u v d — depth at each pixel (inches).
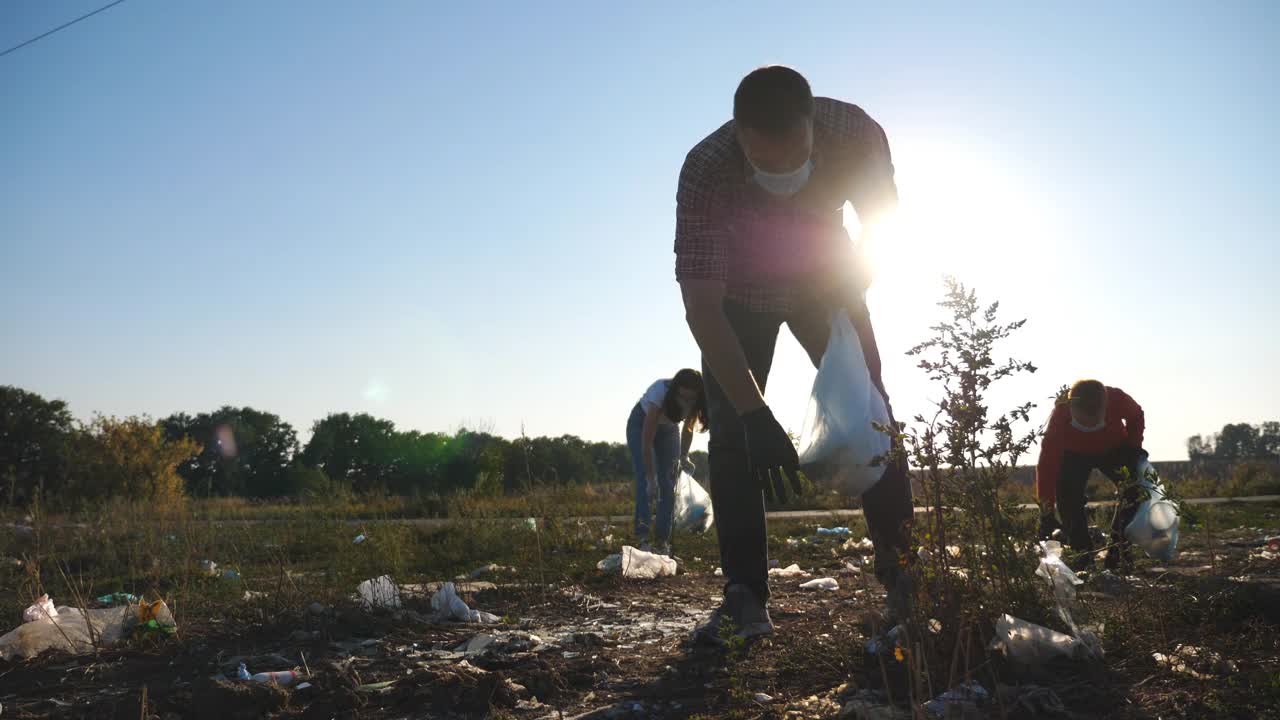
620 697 105.4
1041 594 111.9
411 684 108.7
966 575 108.8
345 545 240.5
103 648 143.9
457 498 452.1
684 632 149.6
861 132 124.5
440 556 268.1
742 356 117.0
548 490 354.6
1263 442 1824.6
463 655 132.9
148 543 271.7
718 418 134.6
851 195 128.9
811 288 130.7
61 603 196.9
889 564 123.7
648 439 263.0
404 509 555.5
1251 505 470.3
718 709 96.9
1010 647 100.8
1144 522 193.0
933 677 98.2
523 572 216.4
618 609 177.5
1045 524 166.6
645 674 116.4
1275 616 117.6
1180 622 120.1
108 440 1018.1
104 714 104.3
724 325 118.8
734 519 133.6
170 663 133.0
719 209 123.3
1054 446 202.8
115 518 333.7
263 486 3880.4
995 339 100.4
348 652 137.5
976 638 104.7
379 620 159.8
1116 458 201.5
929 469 105.1
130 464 999.0
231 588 192.1
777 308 132.5
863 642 118.9
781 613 158.4
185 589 190.1
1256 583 124.4
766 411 114.3
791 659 115.6
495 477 534.9
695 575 232.5
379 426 3270.2
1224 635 112.3
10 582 225.5
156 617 148.0
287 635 151.9
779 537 344.5
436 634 150.6
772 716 91.9
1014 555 105.8
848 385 115.5
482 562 261.0
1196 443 1825.8
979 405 102.0
